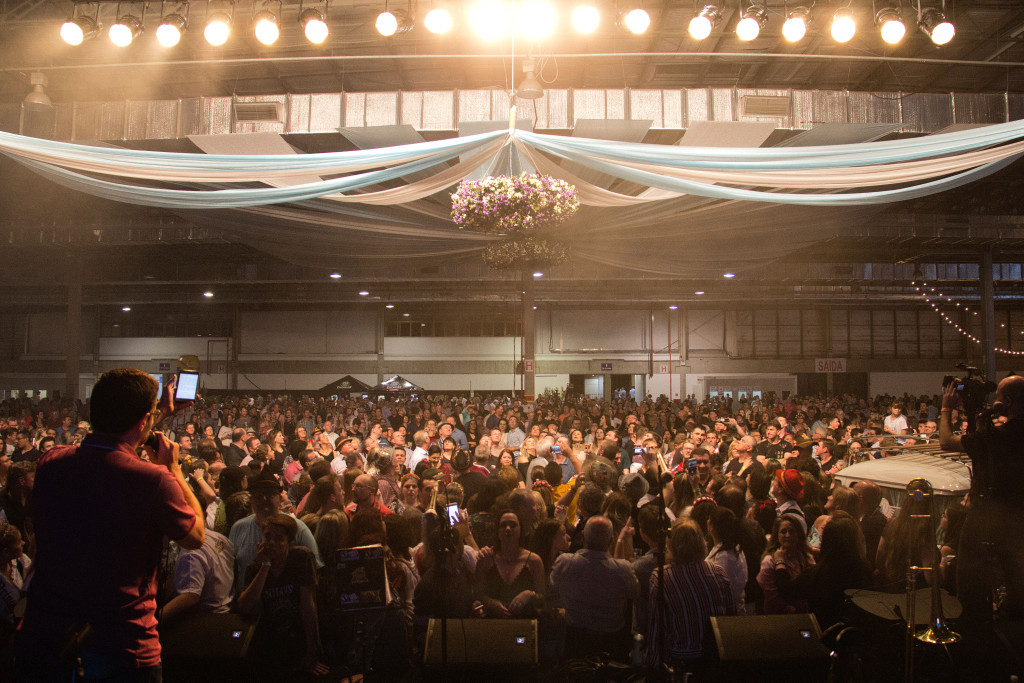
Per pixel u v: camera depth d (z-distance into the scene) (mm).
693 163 7254
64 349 31156
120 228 16297
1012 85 12070
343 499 5402
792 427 12305
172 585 4012
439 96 9781
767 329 31109
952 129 9719
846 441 8352
